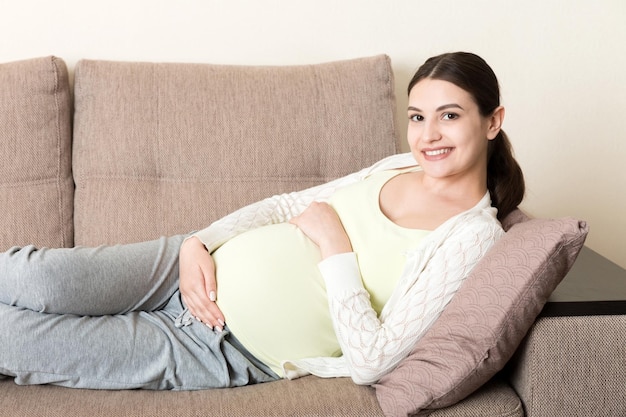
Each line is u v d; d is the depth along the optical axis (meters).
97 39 2.33
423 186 1.70
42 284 1.55
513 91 2.53
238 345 1.67
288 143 2.15
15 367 1.51
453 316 1.47
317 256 1.69
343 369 1.62
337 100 2.19
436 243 1.58
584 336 1.45
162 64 2.19
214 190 2.11
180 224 2.07
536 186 2.60
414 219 1.66
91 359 1.54
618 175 2.61
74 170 2.11
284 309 1.63
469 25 2.47
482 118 1.60
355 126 2.18
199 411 1.44
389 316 1.57
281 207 1.94
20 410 1.42
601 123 2.57
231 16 2.38
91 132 2.11
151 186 2.10
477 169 1.66
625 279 1.64
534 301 1.42
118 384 1.56
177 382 1.59
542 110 2.55
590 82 2.54
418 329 1.52
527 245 1.44
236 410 1.44
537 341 1.45
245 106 2.15
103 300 1.62
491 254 1.50
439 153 1.60
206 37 2.38
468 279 1.51
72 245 2.09
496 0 2.46
